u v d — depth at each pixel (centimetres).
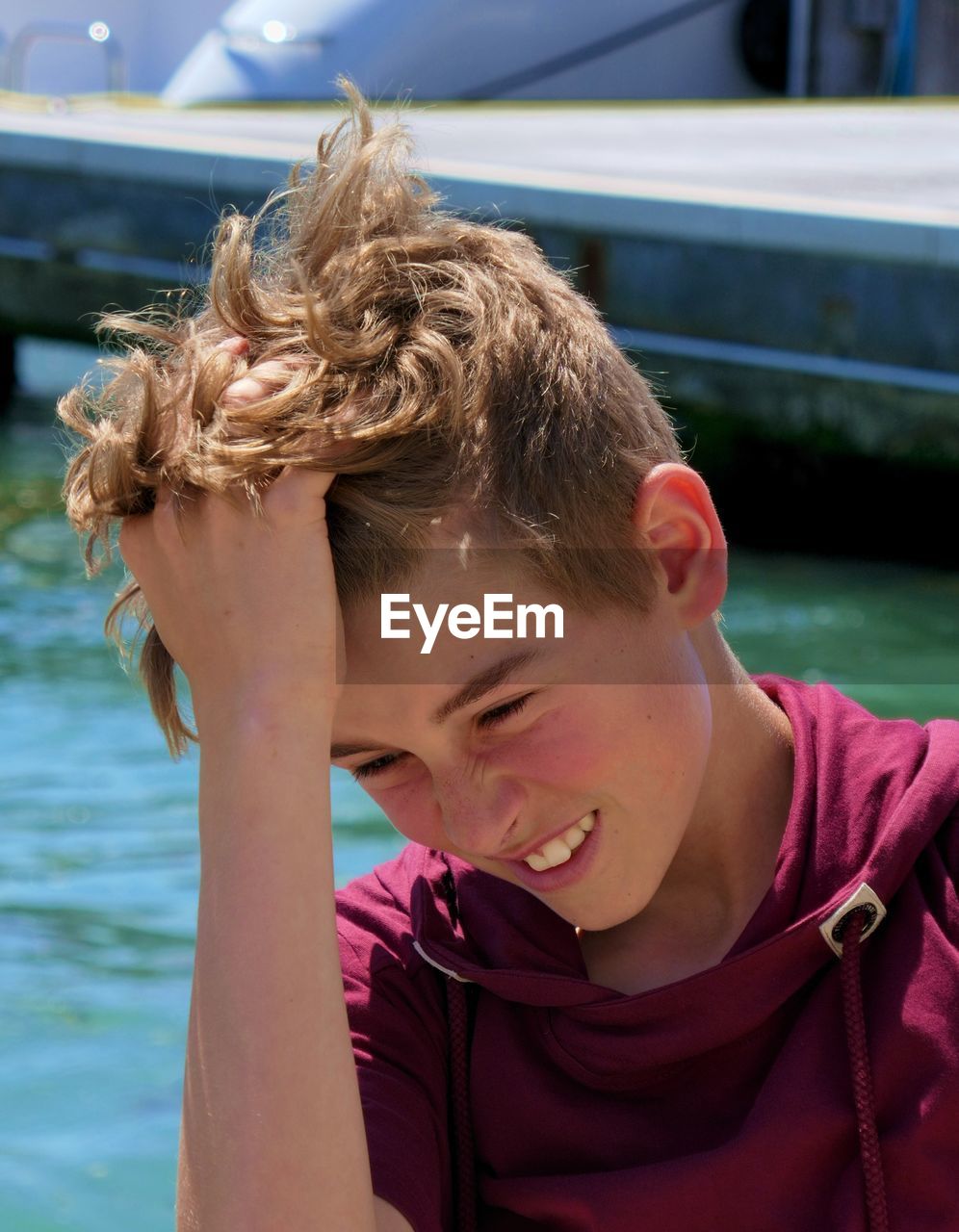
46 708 441
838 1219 120
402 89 1260
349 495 119
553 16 1346
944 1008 122
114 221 792
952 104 1209
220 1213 116
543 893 125
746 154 841
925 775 130
